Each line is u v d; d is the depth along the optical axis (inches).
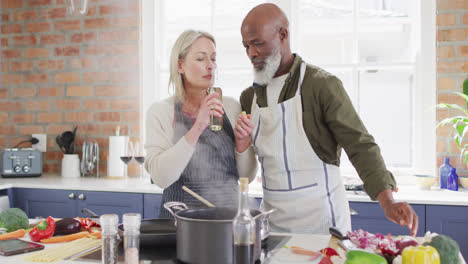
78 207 120.1
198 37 69.9
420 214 99.3
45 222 58.1
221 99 65.7
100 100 143.6
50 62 147.6
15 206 125.0
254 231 41.6
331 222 67.2
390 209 51.9
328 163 67.2
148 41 142.1
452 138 118.5
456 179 111.7
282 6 133.2
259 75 67.2
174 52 70.9
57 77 147.1
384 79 289.1
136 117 140.9
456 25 118.6
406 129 286.2
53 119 147.8
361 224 101.7
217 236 43.4
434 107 119.8
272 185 70.4
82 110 145.1
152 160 67.9
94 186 119.3
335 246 52.7
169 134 71.8
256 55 66.2
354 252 42.0
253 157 74.2
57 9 146.4
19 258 49.5
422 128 123.9
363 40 269.9
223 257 43.5
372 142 59.2
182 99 72.5
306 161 67.5
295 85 68.3
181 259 45.7
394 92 288.8
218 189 70.9
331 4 188.5
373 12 151.9
